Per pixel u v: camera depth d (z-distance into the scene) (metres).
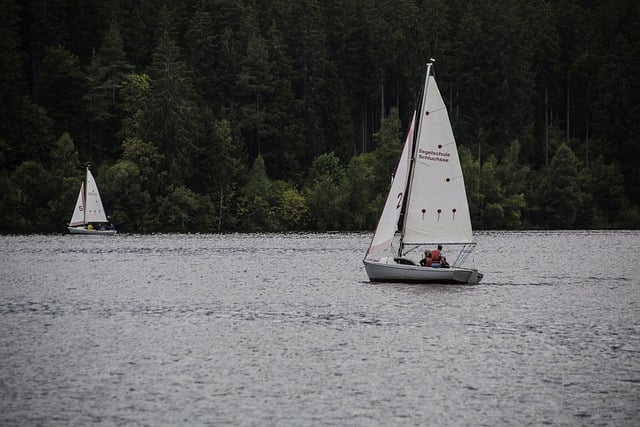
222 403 120.56
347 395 124.56
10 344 157.12
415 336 165.00
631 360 145.25
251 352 150.38
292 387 128.25
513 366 141.00
